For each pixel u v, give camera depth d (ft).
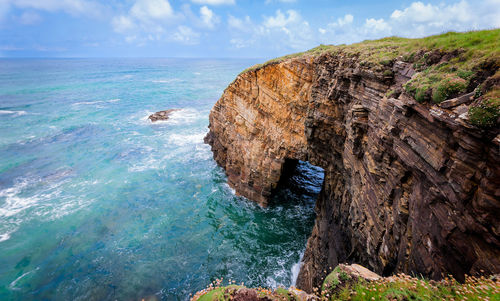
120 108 254.27
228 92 114.93
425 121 31.14
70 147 160.76
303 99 83.51
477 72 27.04
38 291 68.44
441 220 28.14
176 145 166.61
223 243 86.89
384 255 41.39
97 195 112.06
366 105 50.24
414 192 34.53
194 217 99.66
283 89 88.99
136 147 162.71
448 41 36.22
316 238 77.46
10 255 79.25
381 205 43.52
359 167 55.06
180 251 83.30
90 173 130.52
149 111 244.83
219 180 125.70
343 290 25.29
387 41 70.74
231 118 117.29
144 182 123.54
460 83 27.04
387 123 40.55
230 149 120.26
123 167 137.69
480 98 23.97
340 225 65.21
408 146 34.86
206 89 375.25
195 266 77.87
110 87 373.20
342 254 60.49
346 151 62.85
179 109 244.42
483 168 23.02
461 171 24.98
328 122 70.69
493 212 22.13
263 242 87.81
